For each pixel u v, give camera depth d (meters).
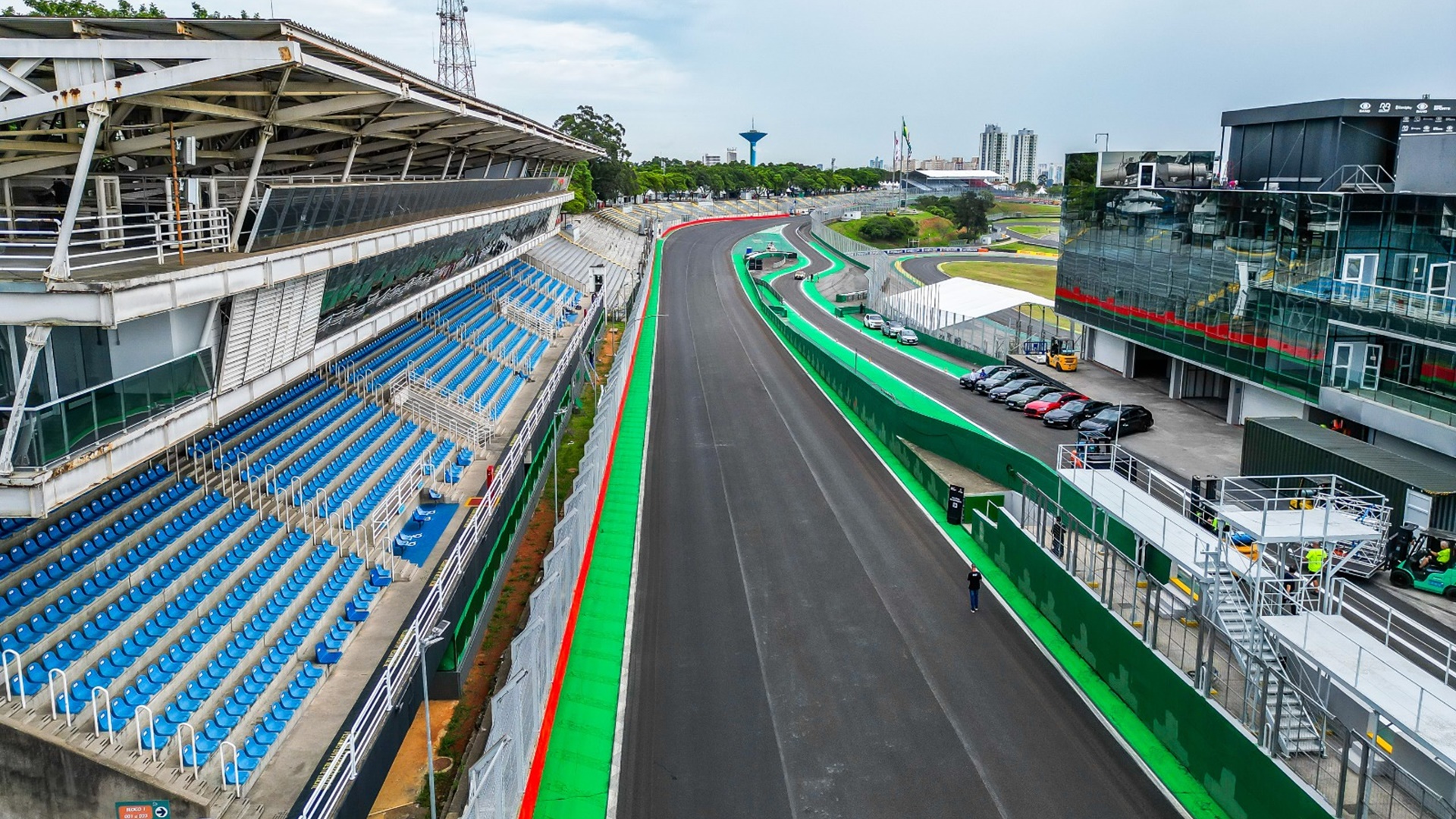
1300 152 46.03
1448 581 27.03
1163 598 25.33
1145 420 45.28
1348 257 38.78
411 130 32.00
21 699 15.39
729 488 39.94
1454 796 16.45
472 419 38.00
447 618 23.30
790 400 56.81
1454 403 33.78
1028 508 30.77
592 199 141.62
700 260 130.75
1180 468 39.00
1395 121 43.53
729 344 76.38
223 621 19.95
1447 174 39.34
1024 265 136.50
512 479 32.59
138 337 17.75
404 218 29.44
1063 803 19.39
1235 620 21.84
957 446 42.00
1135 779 20.25
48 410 14.84
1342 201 38.28
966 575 31.14
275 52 16.19
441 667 23.45
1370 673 18.33
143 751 15.91
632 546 33.31
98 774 15.39
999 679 24.44
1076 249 62.12
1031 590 29.06
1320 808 16.45
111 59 15.81
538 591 21.69
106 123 19.61
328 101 21.25
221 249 20.38
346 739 16.58
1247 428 34.53
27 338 14.85
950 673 24.70
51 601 17.98
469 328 51.47
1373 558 28.03
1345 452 30.22
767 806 19.28
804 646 26.16
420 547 27.17
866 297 101.12
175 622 19.16
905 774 20.38
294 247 22.02
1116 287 56.84
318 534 25.09
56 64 15.72
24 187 22.48
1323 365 39.12
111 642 17.77
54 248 18.78
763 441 47.62
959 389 59.31
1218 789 19.30
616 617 27.75
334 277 25.62
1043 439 46.50
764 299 95.19
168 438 18.23
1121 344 58.41
